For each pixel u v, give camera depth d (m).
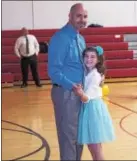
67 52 3.13
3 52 11.62
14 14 12.48
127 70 11.46
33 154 4.23
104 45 12.09
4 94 9.02
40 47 11.55
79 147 3.29
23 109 7.01
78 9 3.12
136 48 12.25
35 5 12.59
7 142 4.73
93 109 3.16
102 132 3.14
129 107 7.01
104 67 3.30
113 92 8.91
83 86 3.21
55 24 12.80
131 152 4.27
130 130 5.26
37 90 9.56
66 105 3.13
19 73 11.17
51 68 3.11
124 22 13.18
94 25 12.59
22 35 9.95
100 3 12.95
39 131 5.29
